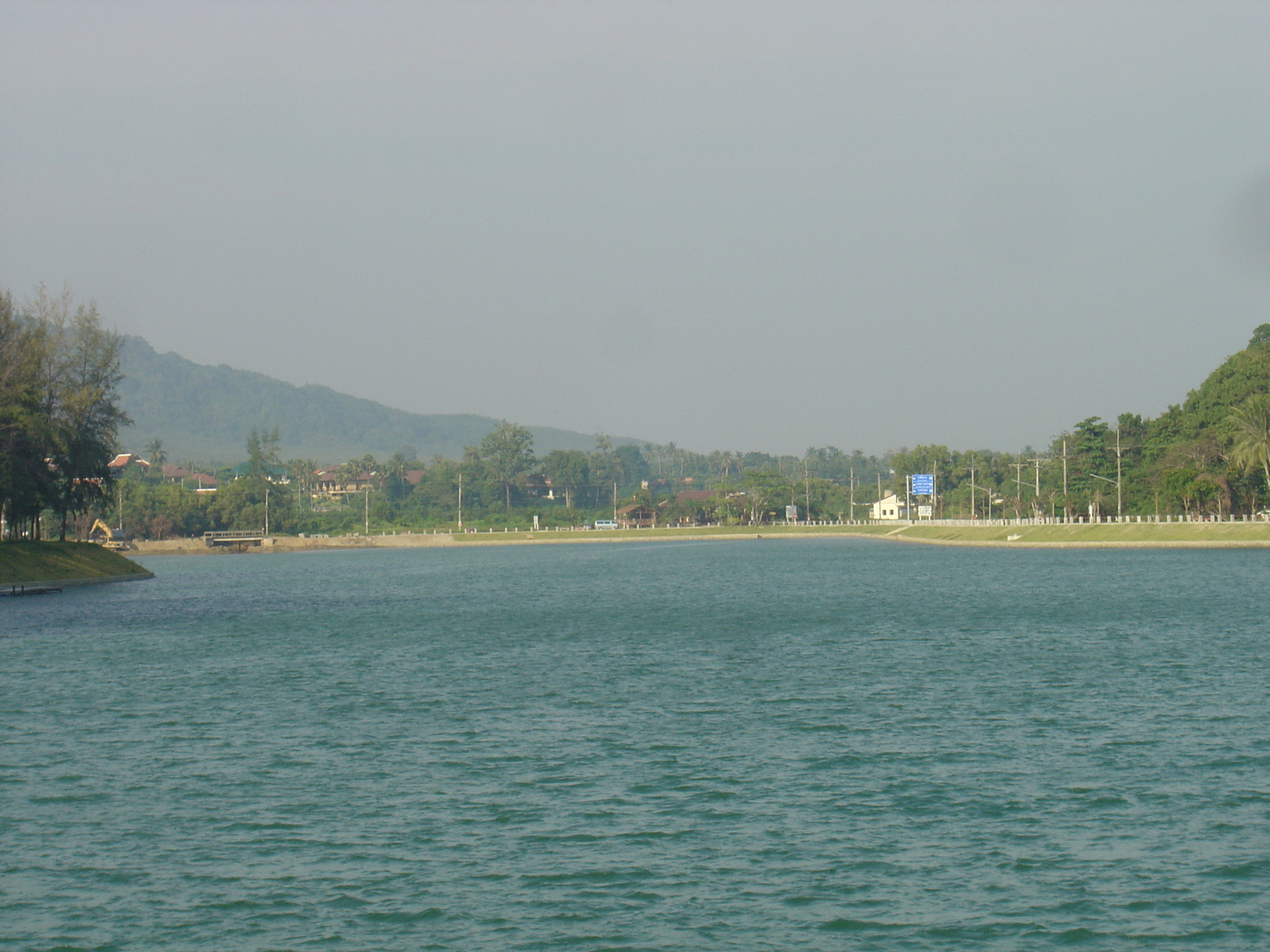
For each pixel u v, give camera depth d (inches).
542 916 1828.2
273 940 1748.3
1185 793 2429.9
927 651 4648.1
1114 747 2837.1
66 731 3201.3
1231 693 3555.6
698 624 5920.3
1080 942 1716.3
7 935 1772.9
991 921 1791.3
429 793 2511.1
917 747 2869.1
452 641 5339.6
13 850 2156.7
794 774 2623.0
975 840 2148.1
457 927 1790.1
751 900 1879.9
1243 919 1790.1
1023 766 2664.9
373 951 1710.1
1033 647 4697.3
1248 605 6250.0
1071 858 2053.4
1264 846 2097.7
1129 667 4099.4
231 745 3004.4
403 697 3710.6
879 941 1726.1
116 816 2363.4
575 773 2662.4
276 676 4227.4
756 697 3612.2
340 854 2117.4
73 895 1929.1
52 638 5595.5
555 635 5516.7
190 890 1946.4
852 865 2030.0
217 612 7116.1
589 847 2135.8
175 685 4033.0
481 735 3085.6
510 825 2269.9
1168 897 1872.5
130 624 6299.2
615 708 3469.5
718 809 2357.3
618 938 1744.6
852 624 5782.5
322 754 2881.4
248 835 2231.8
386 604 7682.1
